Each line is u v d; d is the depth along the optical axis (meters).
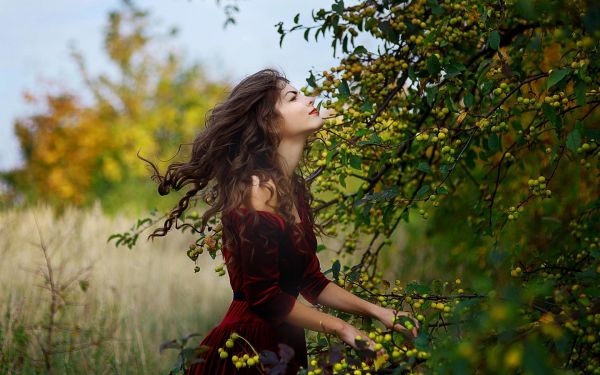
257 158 2.62
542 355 1.67
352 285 2.89
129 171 17.95
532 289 1.85
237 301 2.60
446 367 1.90
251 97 2.65
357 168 2.79
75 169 17.70
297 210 2.73
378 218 3.73
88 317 5.33
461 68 2.69
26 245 7.04
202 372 2.57
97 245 7.45
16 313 4.97
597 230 3.40
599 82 2.70
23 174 17.58
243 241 2.41
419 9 3.12
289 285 2.52
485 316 1.79
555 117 2.47
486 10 2.79
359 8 3.16
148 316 6.03
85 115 18.70
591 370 2.43
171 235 8.73
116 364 4.68
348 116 3.02
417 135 2.75
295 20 3.14
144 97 20.31
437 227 4.81
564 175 4.07
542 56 3.44
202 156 2.77
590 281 2.21
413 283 2.51
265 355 2.27
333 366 2.28
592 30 2.06
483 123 2.68
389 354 2.32
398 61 3.15
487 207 3.65
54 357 4.58
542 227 4.05
